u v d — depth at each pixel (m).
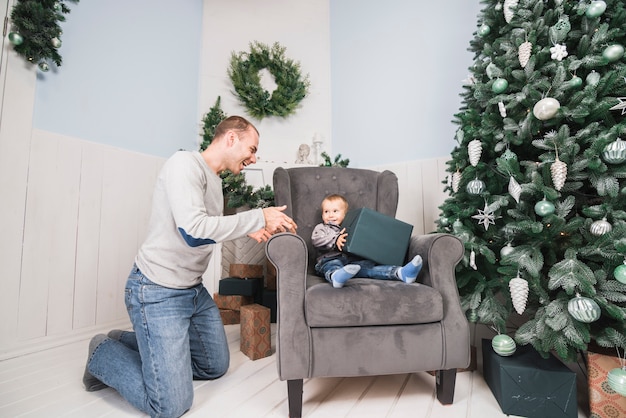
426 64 2.39
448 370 1.16
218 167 1.28
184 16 2.71
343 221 1.63
